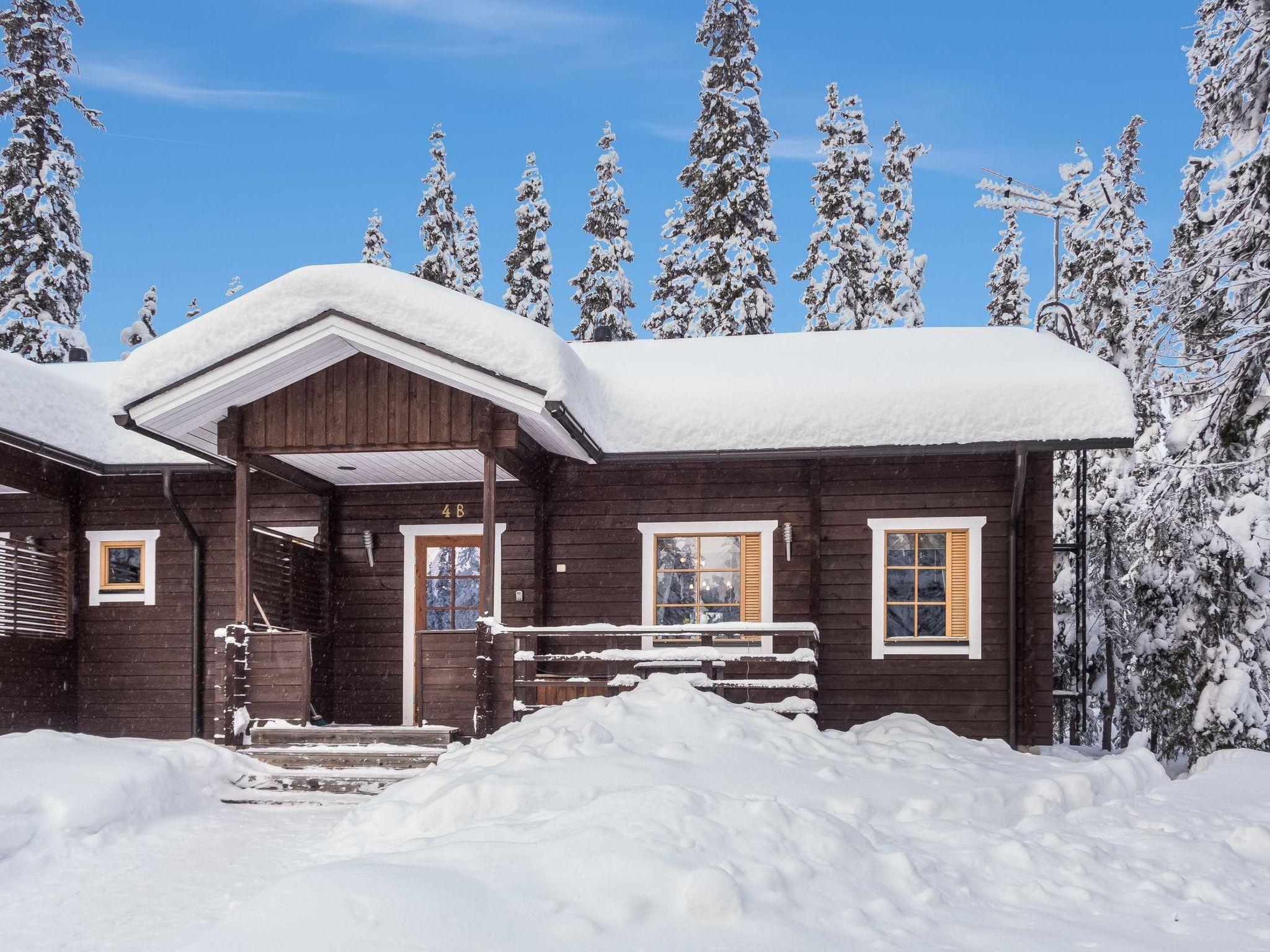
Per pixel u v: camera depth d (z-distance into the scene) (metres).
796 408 12.62
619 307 29.70
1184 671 14.32
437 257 32.75
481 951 4.56
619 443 12.75
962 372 12.67
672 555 13.53
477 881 5.16
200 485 14.50
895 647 12.89
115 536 14.64
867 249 28.05
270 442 11.53
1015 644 12.54
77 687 14.48
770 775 8.04
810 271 28.33
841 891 5.47
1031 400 12.15
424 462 12.61
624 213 30.59
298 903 4.83
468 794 7.38
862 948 4.87
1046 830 7.24
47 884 6.89
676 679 10.37
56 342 24.81
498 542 13.72
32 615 13.73
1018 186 21.89
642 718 9.21
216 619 14.30
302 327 10.76
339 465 12.83
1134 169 25.75
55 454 13.27
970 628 12.78
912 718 11.49
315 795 10.26
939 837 6.83
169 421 11.59
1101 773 9.08
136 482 14.63
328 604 13.99
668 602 13.45
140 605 14.52
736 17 26.34
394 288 10.68
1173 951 5.05
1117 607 20.00
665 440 12.70
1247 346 13.08
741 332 25.03
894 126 29.92
